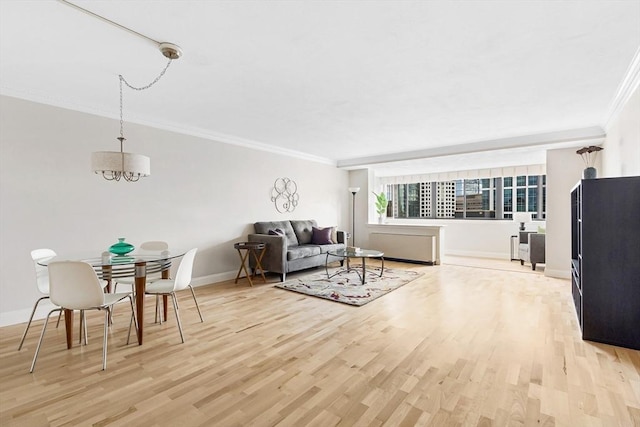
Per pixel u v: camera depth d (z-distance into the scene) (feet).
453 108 12.00
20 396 6.22
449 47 7.47
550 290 14.26
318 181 23.08
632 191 8.38
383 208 25.02
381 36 7.01
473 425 5.32
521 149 17.34
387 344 8.61
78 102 11.51
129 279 11.15
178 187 14.67
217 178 16.37
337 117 13.25
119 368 7.34
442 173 26.11
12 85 10.09
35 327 9.98
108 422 5.44
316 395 6.23
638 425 5.31
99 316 11.09
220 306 12.12
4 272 10.14
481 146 17.85
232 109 12.32
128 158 9.21
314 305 12.19
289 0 5.79
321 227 22.99
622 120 11.15
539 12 6.12
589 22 6.45
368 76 9.13
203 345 8.60
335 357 7.86
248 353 8.11
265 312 11.38
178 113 12.92
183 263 9.35
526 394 6.22
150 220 13.66
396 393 6.29
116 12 6.20
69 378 6.89
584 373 7.02
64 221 11.31
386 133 15.96
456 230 25.89
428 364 7.47
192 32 6.91
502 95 10.62
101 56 8.09
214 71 8.90
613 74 8.98
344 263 21.91
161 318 10.77
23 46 7.59
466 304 12.22
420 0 5.76
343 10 6.08
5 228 10.17
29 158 10.59
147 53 7.91
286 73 8.99
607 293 8.58
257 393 6.31
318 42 7.30
